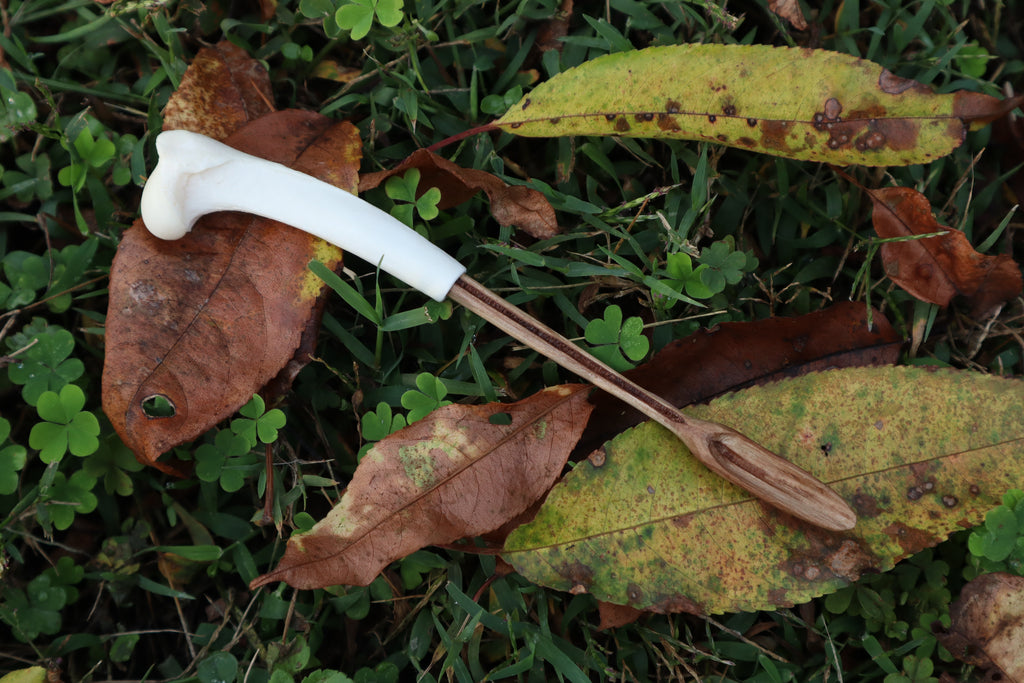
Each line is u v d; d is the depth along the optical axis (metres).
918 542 0.37
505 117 0.39
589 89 0.38
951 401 0.37
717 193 0.41
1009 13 0.43
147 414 0.38
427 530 0.36
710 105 0.38
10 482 0.38
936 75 0.42
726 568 0.37
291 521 0.40
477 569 0.39
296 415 0.40
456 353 0.40
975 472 0.37
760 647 0.39
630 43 0.40
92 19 0.41
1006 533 0.37
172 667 0.40
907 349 0.41
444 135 0.41
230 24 0.41
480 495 0.36
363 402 0.40
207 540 0.40
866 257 0.41
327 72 0.41
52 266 0.40
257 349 0.37
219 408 0.36
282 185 0.36
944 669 0.39
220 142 0.38
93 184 0.40
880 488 0.37
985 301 0.40
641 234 0.40
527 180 0.41
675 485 0.37
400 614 0.40
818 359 0.38
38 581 0.39
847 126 0.37
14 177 0.40
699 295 0.39
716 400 0.37
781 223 0.42
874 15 0.42
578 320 0.40
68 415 0.38
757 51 0.37
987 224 0.42
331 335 0.40
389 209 0.40
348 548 0.36
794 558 0.37
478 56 0.41
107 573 0.39
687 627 0.39
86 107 0.41
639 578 0.37
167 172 0.36
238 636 0.39
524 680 0.39
